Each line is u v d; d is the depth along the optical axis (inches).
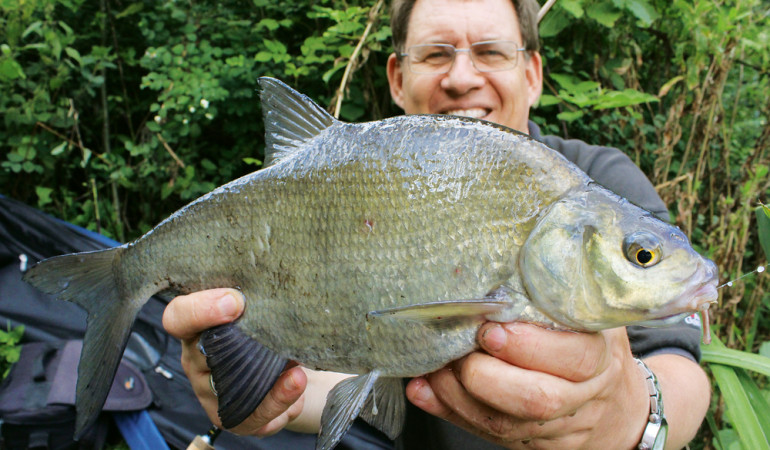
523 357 13.4
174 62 46.3
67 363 32.7
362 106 43.5
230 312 15.8
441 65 26.7
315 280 15.2
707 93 38.9
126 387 32.2
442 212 14.1
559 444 15.0
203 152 51.3
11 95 46.1
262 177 16.0
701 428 31.0
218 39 49.1
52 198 50.4
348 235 14.9
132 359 35.2
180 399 33.1
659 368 19.0
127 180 49.7
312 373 25.7
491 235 13.9
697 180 38.0
